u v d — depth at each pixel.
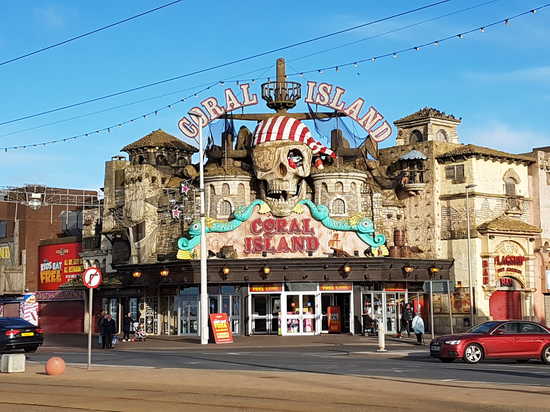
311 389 18.38
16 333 33.75
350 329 48.47
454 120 60.91
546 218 55.47
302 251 48.91
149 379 21.44
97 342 47.44
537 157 55.41
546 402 15.65
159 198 53.19
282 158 48.75
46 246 67.19
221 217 49.91
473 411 14.73
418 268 50.38
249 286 48.38
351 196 50.31
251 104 53.44
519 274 52.34
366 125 53.94
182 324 50.44
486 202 52.06
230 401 16.52
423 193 52.97
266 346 40.25
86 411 15.61
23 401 17.25
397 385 19.09
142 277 51.19
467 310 50.78
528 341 28.16
